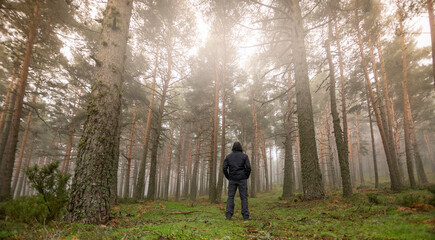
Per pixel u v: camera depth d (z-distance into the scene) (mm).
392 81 15609
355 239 2238
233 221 3969
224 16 10602
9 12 8820
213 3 9891
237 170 4480
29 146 28484
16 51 10539
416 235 2000
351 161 26297
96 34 11008
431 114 22156
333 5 9320
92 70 13703
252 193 18062
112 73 4738
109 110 4488
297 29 8391
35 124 25703
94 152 4117
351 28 10969
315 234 2625
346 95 15742
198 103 20500
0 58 11703
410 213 2939
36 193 3758
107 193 4109
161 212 6074
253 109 20609
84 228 3236
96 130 4250
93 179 3977
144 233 2914
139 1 9758
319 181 6840
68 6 9406
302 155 7328
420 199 3477
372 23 10547
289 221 3729
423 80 15711
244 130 22109
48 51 11531
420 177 17469
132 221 4230
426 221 2330
